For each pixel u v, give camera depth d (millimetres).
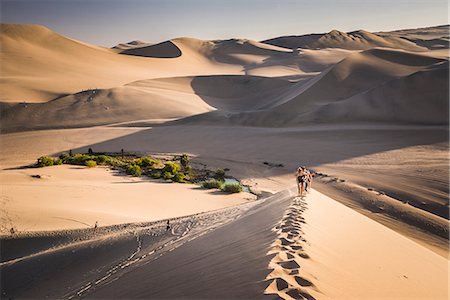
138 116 117500
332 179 39188
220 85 181875
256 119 100562
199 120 102250
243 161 56250
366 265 6496
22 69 185750
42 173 38062
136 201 27188
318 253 6156
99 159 49406
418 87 92250
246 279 5027
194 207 26938
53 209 21516
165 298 5594
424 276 7086
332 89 118750
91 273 9758
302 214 9055
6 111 118312
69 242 14875
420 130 70625
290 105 109875
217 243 8258
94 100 129375
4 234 16422
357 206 28250
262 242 6801
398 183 37969
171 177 41688
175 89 170000
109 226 17797
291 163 53281
